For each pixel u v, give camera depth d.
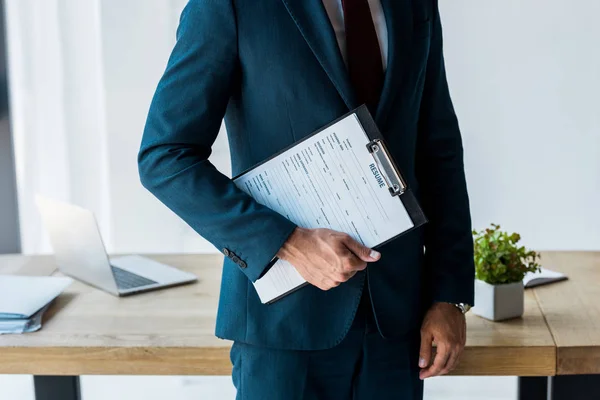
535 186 3.24
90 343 1.69
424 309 1.49
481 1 3.10
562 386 1.90
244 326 1.38
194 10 1.31
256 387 1.39
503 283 1.79
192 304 1.94
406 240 1.41
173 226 3.29
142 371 1.69
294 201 1.31
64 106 3.18
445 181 1.49
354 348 1.39
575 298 1.92
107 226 3.28
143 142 1.33
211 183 1.29
